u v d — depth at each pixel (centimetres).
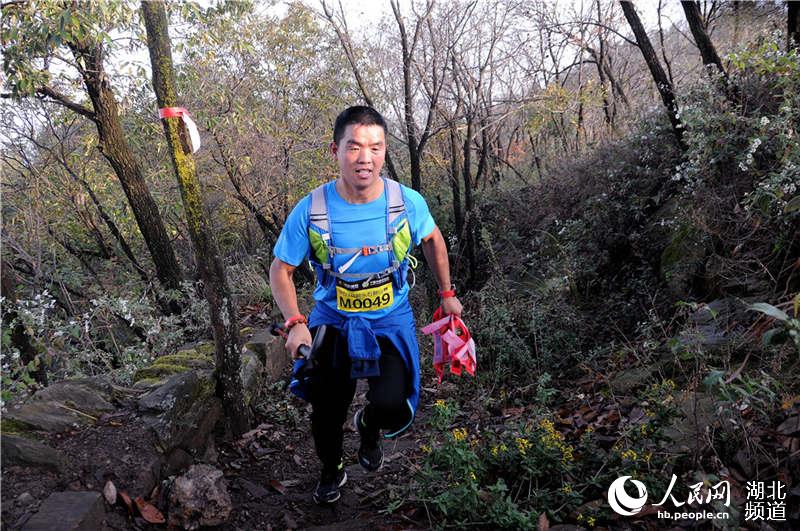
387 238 289
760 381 297
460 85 883
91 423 316
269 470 371
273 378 527
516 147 1088
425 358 579
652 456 300
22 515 244
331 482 327
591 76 962
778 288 399
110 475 284
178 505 285
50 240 727
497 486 280
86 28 528
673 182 597
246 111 759
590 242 646
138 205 652
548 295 589
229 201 871
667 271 523
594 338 541
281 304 296
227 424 389
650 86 826
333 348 303
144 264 801
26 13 520
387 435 307
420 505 314
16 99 588
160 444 310
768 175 434
